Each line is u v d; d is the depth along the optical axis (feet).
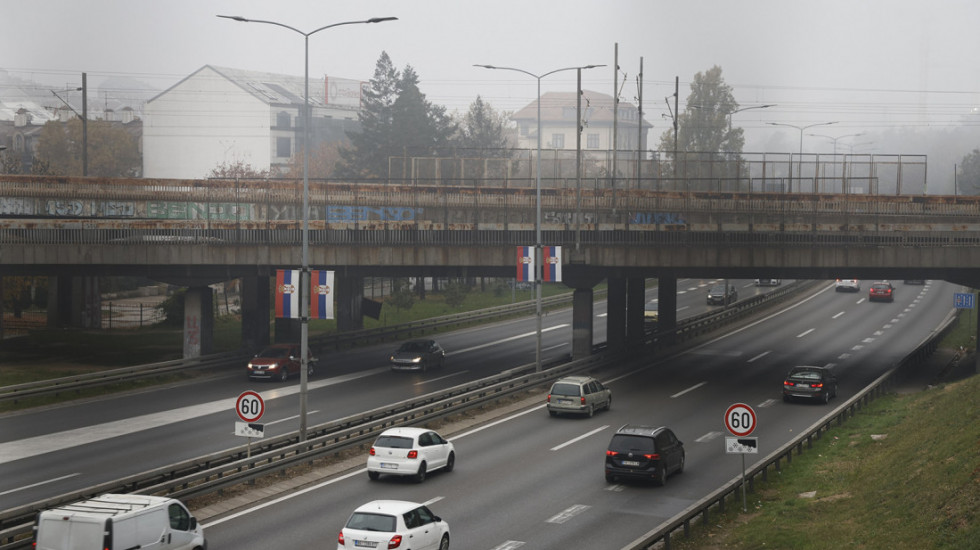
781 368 418.72
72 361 412.77
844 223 395.55
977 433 190.29
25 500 194.39
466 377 383.86
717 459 242.37
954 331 534.37
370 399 329.31
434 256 390.21
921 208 398.01
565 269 405.80
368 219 399.24
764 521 179.11
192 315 404.77
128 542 133.08
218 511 189.47
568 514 189.47
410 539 151.02
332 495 204.03
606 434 275.39
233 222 385.91
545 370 366.02
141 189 396.78
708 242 391.86
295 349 383.86
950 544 144.05
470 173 494.18
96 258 378.94
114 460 233.76
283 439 230.07
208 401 325.21
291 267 394.32
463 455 247.50
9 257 374.22
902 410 293.43
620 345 455.63
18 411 304.30
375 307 504.84
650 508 194.49
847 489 202.28
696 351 475.72
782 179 433.07
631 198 403.34
